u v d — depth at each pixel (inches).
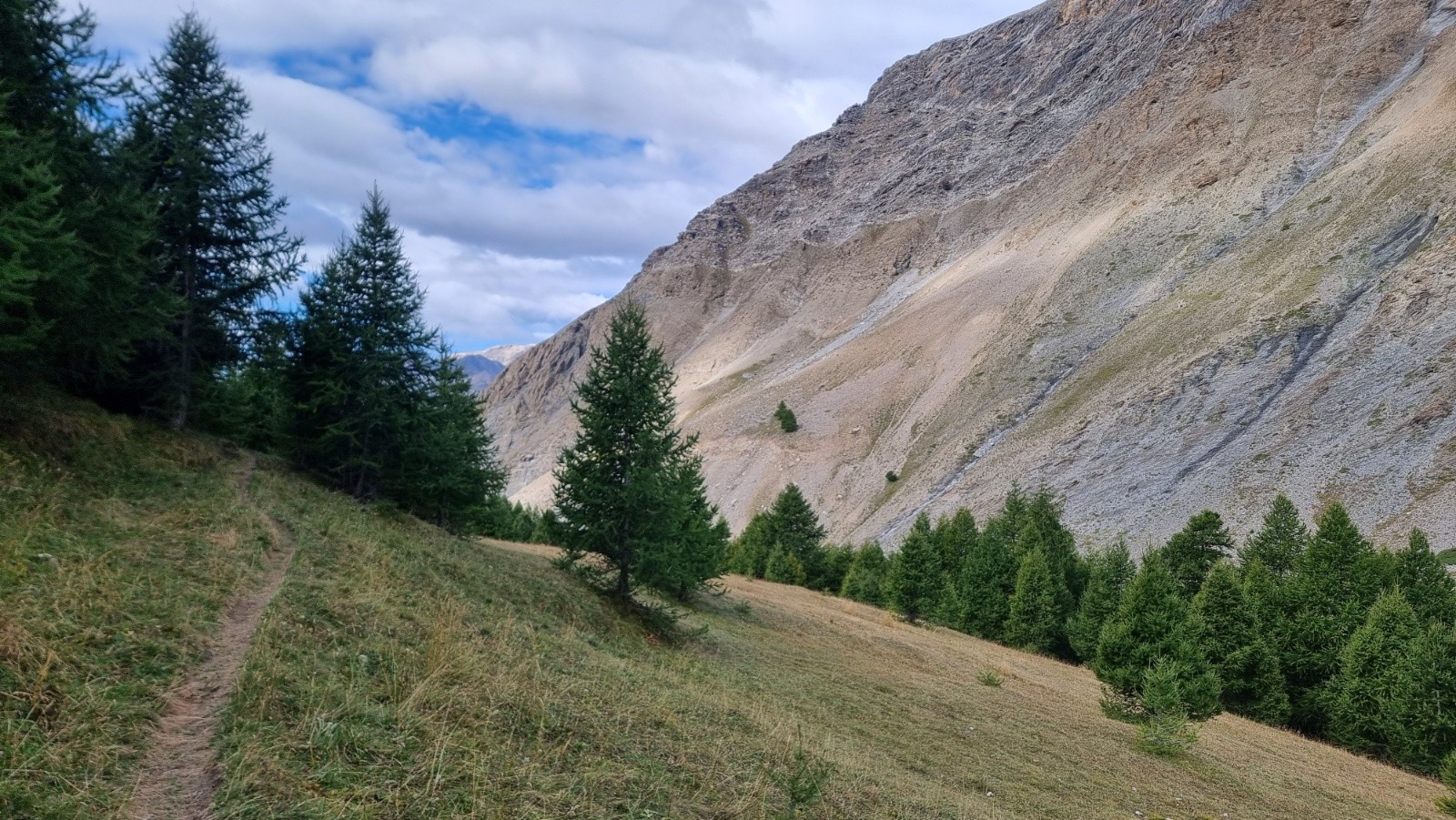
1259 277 4057.6
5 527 388.8
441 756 277.0
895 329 7003.0
